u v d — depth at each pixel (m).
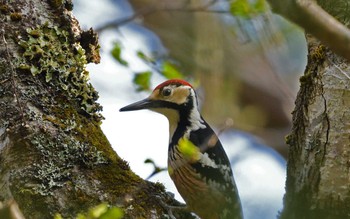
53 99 10.36
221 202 12.43
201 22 16.14
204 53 16.23
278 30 15.55
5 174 9.53
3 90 10.17
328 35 6.13
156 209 9.76
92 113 10.62
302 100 9.97
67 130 10.05
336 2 9.26
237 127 17.33
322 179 9.42
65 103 10.41
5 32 10.60
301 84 10.02
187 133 12.69
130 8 17.75
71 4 11.23
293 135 9.96
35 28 10.76
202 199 12.46
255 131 17.72
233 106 17.27
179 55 16.86
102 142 10.30
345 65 9.58
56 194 9.32
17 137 9.76
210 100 16.66
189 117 12.89
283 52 17.47
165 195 10.20
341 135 9.42
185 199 12.66
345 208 9.27
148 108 13.09
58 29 10.91
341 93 9.52
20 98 10.13
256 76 17.80
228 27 16.39
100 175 9.73
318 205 9.42
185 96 13.00
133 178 9.95
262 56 17.53
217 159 12.47
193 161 12.28
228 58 16.94
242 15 11.45
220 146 12.72
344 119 9.43
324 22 6.11
